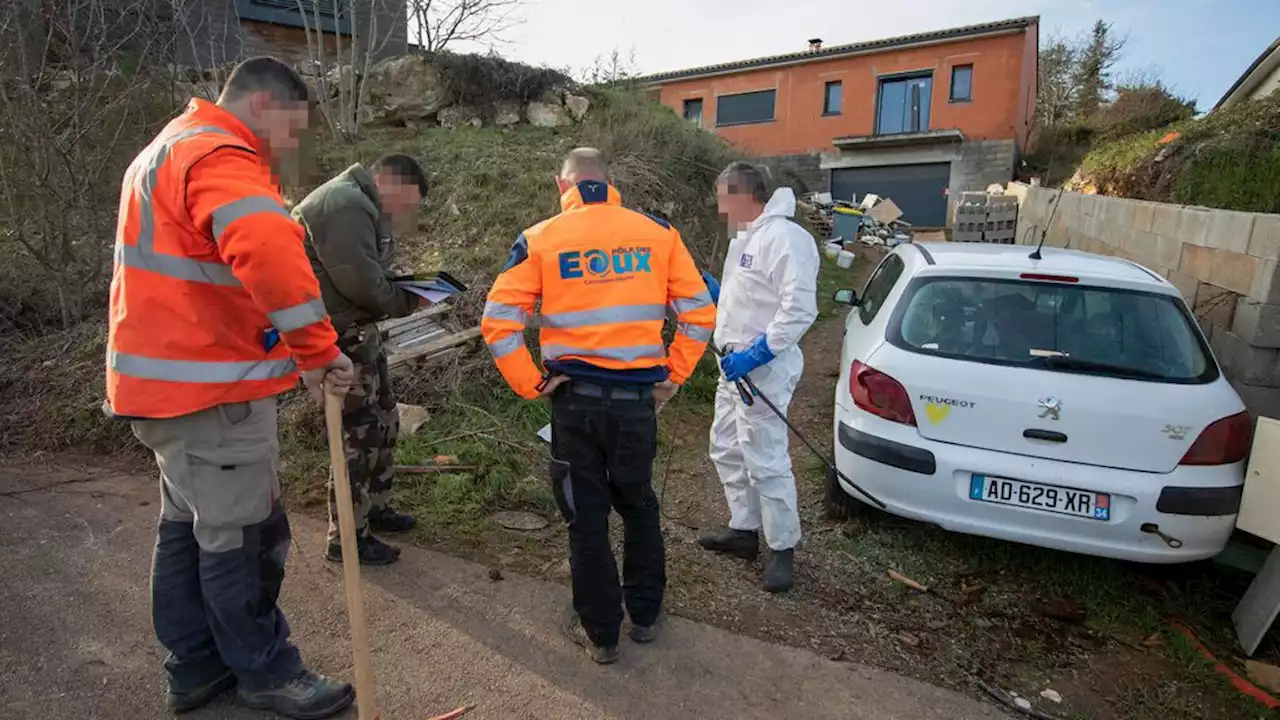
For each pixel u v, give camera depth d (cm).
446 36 945
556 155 820
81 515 351
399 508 375
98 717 230
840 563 360
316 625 281
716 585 335
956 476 327
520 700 252
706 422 541
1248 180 710
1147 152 924
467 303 561
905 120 2536
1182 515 306
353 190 282
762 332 326
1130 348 335
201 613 228
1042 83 3444
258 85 209
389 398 323
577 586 266
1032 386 322
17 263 563
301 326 194
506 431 458
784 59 2648
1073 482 313
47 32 532
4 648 257
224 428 208
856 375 361
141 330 196
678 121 1072
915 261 407
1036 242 1270
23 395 463
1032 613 330
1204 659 301
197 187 187
